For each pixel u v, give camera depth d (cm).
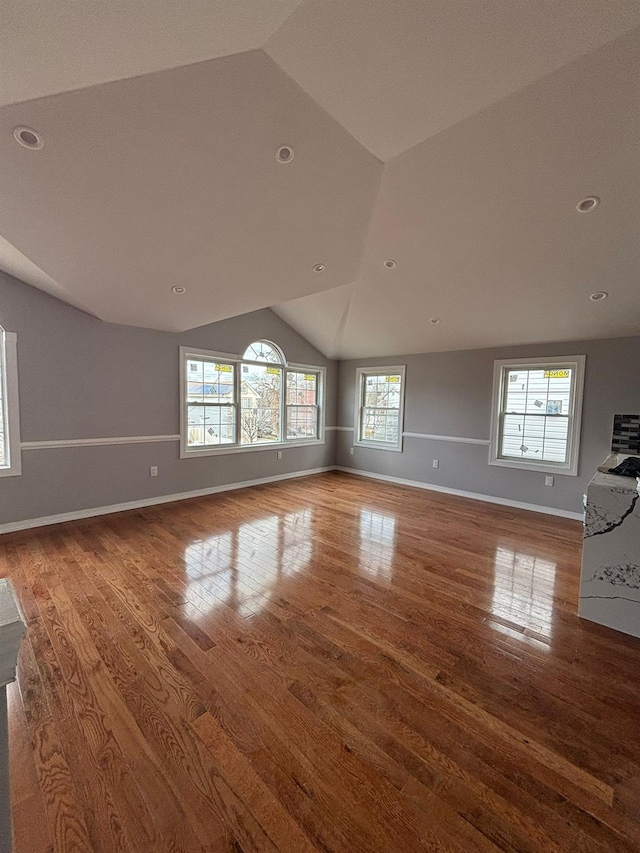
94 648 202
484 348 517
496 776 138
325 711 165
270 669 189
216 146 218
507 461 500
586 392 440
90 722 157
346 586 275
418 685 181
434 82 190
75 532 369
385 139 233
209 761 141
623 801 129
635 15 155
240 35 159
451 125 222
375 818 123
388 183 280
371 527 404
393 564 314
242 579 282
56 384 384
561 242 305
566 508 455
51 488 388
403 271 399
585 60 177
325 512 454
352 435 689
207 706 166
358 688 179
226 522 410
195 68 174
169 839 116
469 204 288
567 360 450
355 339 593
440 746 149
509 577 295
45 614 233
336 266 382
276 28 157
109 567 296
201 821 121
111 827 119
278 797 129
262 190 257
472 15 155
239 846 114
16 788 129
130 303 376
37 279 342
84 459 407
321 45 168
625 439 418
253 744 148
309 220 299
